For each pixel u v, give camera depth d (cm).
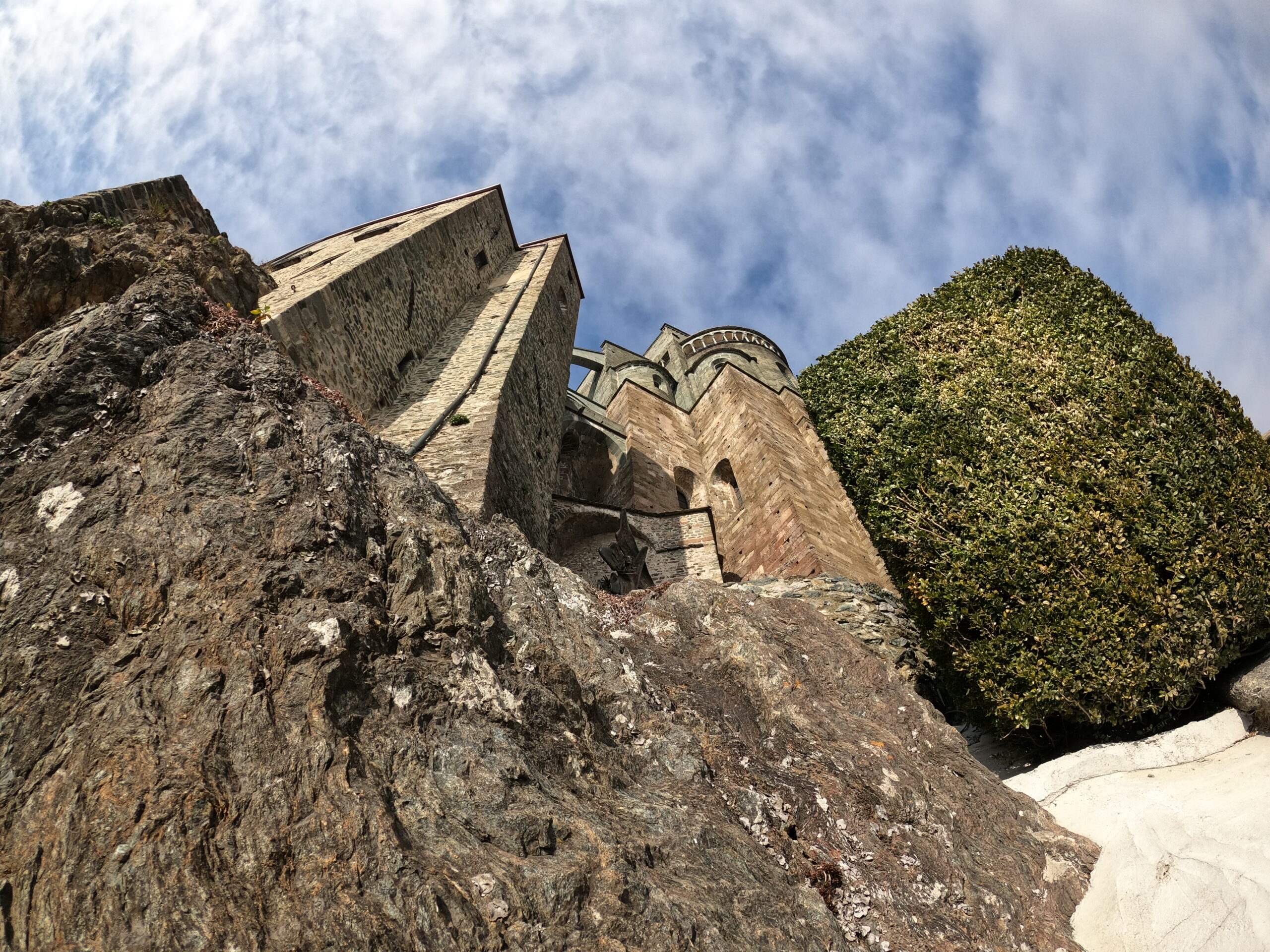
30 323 1185
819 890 816
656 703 969
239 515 777
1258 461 1559
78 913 504
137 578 711
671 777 857
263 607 706
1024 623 1461
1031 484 1656
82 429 832
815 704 1080
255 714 626
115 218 1364
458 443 1636
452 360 2133
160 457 809
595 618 1072
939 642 1575
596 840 670
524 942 565
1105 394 1752
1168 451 1588
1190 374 1717
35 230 1237
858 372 2256
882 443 2002
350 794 599
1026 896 941
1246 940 805
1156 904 892
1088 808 1122
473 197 3094
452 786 660
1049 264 2264
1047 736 1430
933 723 1152
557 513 2145
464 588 845
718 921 666
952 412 1942
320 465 877
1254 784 1031
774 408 3061
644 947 607
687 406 3438
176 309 974
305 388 976
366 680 697
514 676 825
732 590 1334
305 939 516
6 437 805
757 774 934
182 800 557
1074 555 1502
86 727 608
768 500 2420
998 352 2048
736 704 1070
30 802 568
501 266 3102
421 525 879
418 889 557
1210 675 1317
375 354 1866
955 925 862
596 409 3384
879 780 991
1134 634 1372
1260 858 876
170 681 643
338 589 751
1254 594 1356
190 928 498
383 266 2044
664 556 2214
